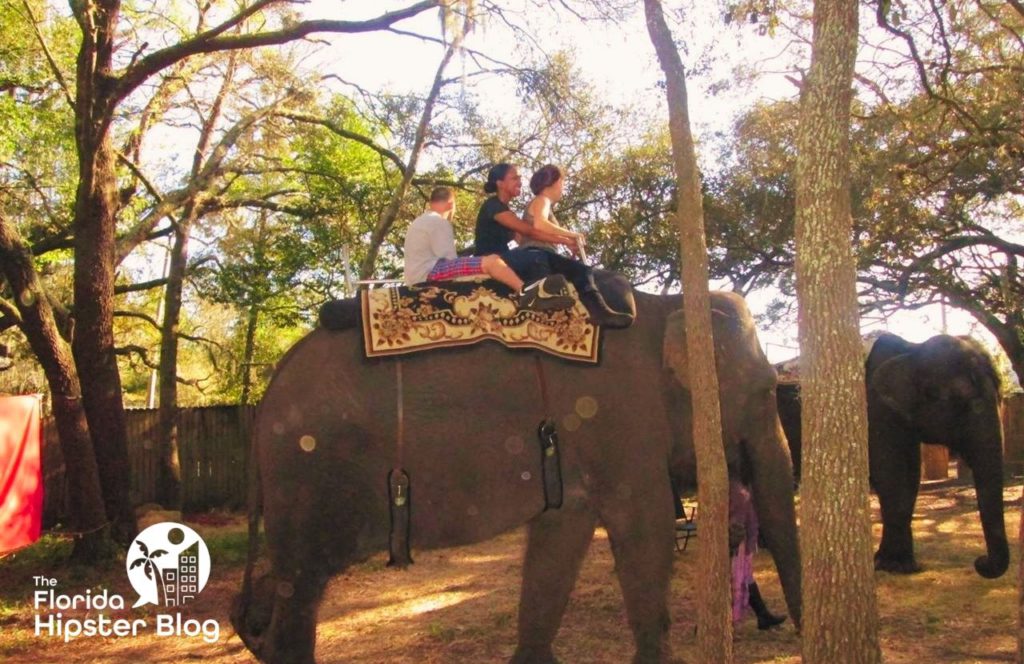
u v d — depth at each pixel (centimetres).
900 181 1217
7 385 2353
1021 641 382
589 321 557
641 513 549
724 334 600
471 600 874
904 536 955
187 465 1803
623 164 1769
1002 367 2694
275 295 1784
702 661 451
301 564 540
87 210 1120
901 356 973
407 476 542
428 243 592
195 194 1424
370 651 705
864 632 388
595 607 818
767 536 604
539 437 545
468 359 550
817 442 396
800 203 406
